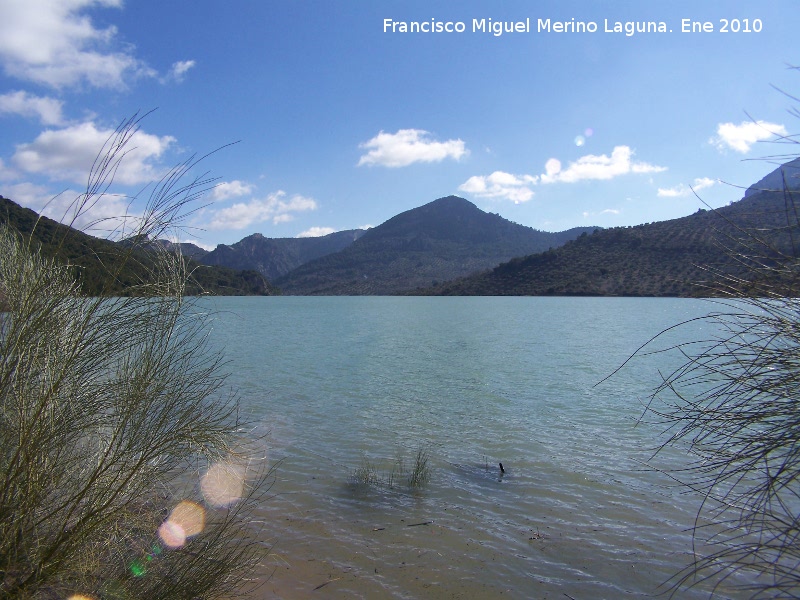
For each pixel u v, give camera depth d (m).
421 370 19.39
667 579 4.93
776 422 2.69
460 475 7.84
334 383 16.31
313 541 5.58
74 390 3.23
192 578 3.53
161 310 3.69
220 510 5.74
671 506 6.62
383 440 9.73
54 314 3.21
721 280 3.02
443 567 5.14
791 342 2.73
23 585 2.71
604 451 9.06
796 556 2.66
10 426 2.99
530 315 61.91
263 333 37.94
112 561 3.24
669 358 22.62
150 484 3.56
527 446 9.39
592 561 5.27
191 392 3.81
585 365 20.80
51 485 3.04
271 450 8.82
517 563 5.25
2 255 3.27
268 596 4.53
